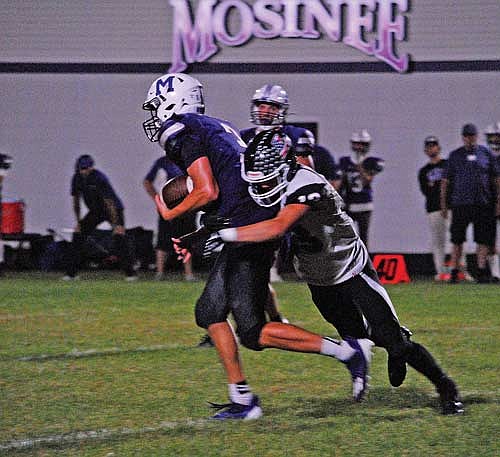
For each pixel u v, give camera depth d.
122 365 17.69
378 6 42.41
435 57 42.31
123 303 27.59
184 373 16.92
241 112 43.06
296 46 42.78
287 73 42.88
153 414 13.89
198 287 32.69
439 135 42.44
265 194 13.12
